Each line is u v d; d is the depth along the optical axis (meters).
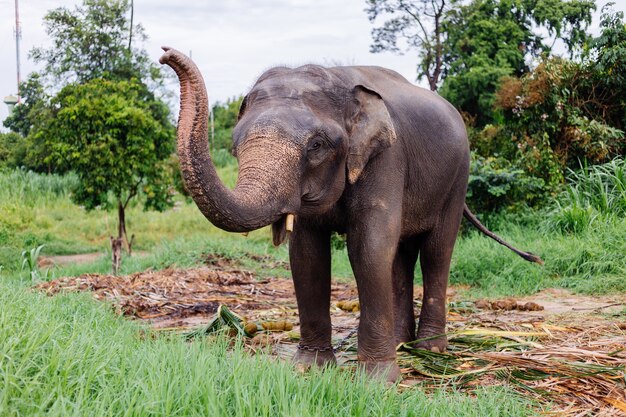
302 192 4.18
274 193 3.88
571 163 14.52
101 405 2.95
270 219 3.88
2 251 17.50
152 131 15.16
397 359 5.22
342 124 4.43
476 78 25.98
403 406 3.67
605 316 7.04
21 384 3.10
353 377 4.52
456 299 8.55
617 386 4.57
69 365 3.24
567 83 14.73
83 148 14.84
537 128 14.77
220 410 3.18
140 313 7.73
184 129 3.54
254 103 4.33
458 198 5.75
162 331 6.20
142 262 13.06
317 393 3.65
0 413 2.79
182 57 3.51
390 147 4.74
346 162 4.44
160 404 3.07
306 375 4.28
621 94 14.90
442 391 4.21
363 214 4.64
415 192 5.22
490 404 3.93
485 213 13.07
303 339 5.10
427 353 5.29
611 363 5.07
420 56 28.95
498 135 15.53
